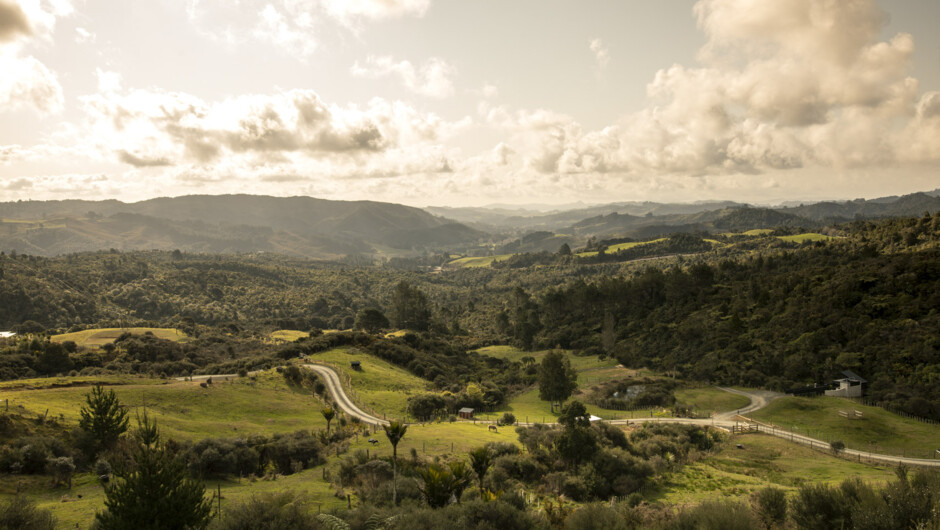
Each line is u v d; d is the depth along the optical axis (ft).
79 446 138.62
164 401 220.23
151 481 73.46
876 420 235.40
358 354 394.73
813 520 87.10
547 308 584.40
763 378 321.32
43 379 235.81
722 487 157.89
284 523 80.48
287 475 147.95
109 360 363.76
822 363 309.42
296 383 300.61
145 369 339.16
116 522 72.08
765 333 366.02
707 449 213.66
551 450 176.96
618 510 115.14
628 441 209.36
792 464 190.29
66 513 102.27
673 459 187.83
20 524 77.97
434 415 270.67
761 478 171.22
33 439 133.08
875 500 80.02
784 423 252.42
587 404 314.55
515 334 563.48
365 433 202.59
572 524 93.97
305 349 390.21
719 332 387.14
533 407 318.04
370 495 114.52
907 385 261.85
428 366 393.91
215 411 222.48
